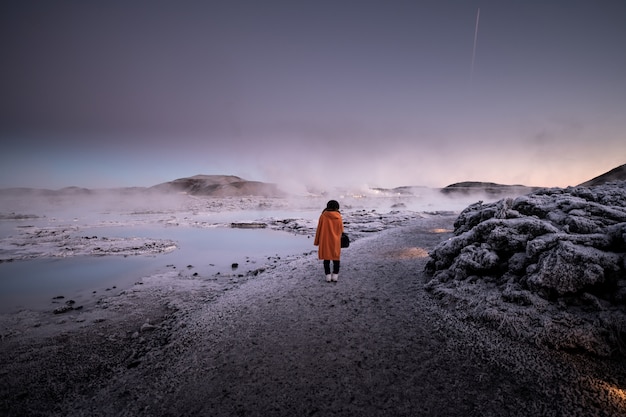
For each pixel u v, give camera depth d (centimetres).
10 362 375
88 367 362
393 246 960
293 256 974
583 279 362
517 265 459
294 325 425
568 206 573
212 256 989
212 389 298
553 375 293
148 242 1205
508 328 370
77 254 1009
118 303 573
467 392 280
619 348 314
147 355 379
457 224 966
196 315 493
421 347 358
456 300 462
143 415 270
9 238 1297
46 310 548
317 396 282
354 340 379
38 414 284
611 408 251
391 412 260
